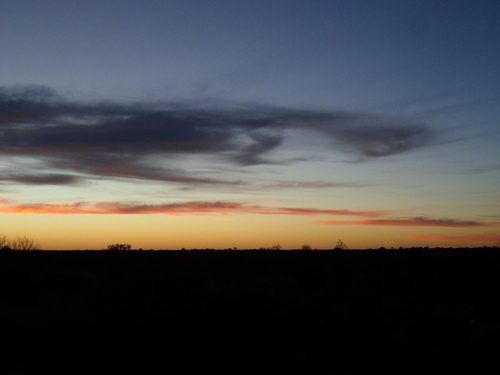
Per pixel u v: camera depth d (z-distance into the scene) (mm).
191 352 19188
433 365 18781
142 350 19156
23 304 33469
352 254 92812
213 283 49375
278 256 91188
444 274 58625
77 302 30625
